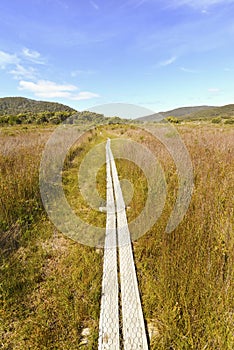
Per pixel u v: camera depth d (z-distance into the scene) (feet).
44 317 7.95
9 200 15.42
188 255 8.97
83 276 9.76
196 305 7.29
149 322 7.63
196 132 35.55
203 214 10.94
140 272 10.05
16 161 21.71
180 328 6.86
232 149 22.08
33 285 9.50
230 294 7.18
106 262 10.69
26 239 12.92
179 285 8.07
